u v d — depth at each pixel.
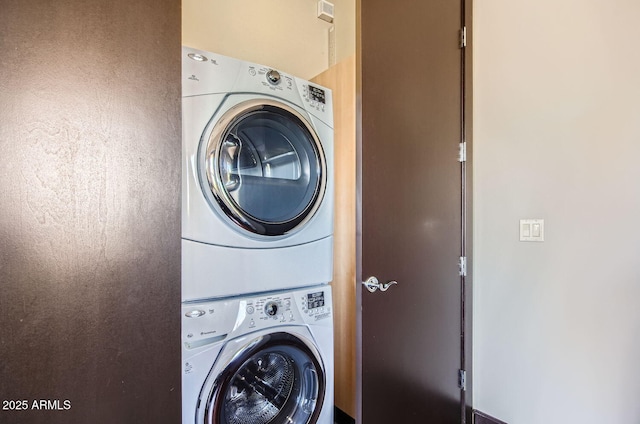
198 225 1.22
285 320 1.40
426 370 1.79
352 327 1.81
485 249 1.96
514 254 1.83
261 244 1.37
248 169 1.41
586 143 1.60
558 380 1.69
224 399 1.24
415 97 1.75
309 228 1.53
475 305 2.00
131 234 0.80
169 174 0.86
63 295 0.72
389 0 1.65
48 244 0.71
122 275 0.79
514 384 1.84
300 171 1.58
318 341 1.49
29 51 0.69
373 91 1.58
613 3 1.52
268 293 1.39
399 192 1.68
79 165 0.74
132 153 0.81
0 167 0.66
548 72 1.71
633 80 1.47
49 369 0.71
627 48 1.49
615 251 1.52
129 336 0.80
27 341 0.69
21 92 0.68
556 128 1.69
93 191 0.75
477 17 1.99
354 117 1.79
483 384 1.97
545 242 1.72
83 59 0.75
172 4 0.88
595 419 1.58
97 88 0.76
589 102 1.59
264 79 1.44
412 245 1.73
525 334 1.80
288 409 1.45
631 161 1.48
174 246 0.87
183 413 1.13
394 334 1.65
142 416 0.82
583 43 1.60
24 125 0.68
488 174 1.94
